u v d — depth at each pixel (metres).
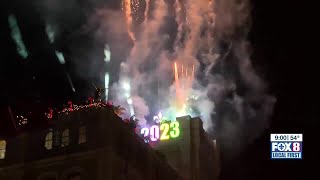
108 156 46.38
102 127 47.72
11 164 49.84
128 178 48.72
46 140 49.66
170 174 59.84
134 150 51.12
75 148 47.88
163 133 71.31
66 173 47.28
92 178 46.00
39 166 48.62
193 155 69.50
